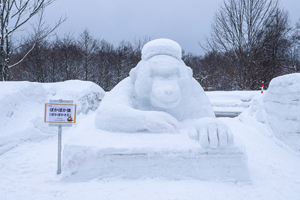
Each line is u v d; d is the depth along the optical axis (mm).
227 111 11406
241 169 3061
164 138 3279
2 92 5266
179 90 3348
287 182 3049
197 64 30047
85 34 22188
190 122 3861
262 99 6078
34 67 17625
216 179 3031
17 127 4895
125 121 3459
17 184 2947
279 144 4598
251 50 18719
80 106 6984
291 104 4281
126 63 26109
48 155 4160
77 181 3010
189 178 3047
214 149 3072
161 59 3523
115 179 3018
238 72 19438
